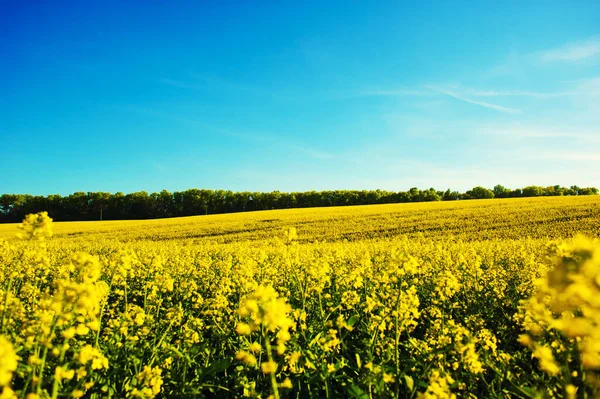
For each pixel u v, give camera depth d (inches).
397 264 163.8
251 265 317.1
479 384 166.1
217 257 599.2
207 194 3294.8
